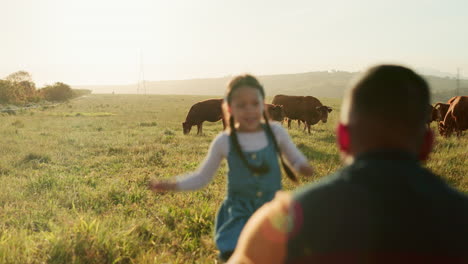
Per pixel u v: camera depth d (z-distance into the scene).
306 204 0.85
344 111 0.97
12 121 23.34
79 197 6.36
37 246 3.99
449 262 0.77
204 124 23.59
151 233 4.51
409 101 0.86
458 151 10.09
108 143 13.46
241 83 2.20
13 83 58.75
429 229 0.77
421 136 0.92
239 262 0.93
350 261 0.79
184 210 5.21
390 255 0.77
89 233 3.97
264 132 2.29
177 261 3.75
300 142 12.33
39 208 5.83
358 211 0.80
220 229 2.30
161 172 8.59
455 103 13.77
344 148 1.00
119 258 3.69
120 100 68.88
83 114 32.62
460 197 0.84
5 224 5.20
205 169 2.27
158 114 32.72
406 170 0.84
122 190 6.63
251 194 2.24
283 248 0.86
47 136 15.92
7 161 9.92
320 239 0.81
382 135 0.87
